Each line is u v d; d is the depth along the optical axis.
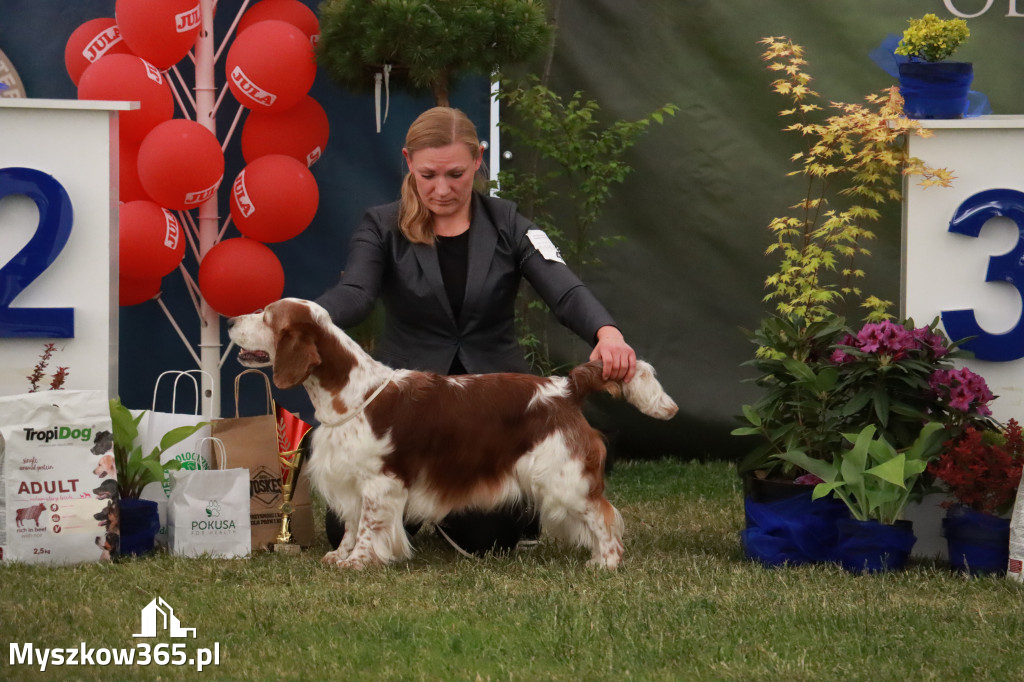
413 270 5.62
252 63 7.39
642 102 8.95
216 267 7.55
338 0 7.34
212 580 4.83
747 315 9.02
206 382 8.05
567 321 5.59
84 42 7.66
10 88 8.36
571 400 5.19
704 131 8.91
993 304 5.81
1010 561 5.06
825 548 5.32
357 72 7.55
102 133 5.66
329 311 5.32
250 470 5.68
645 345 9.11
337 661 3.74
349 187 8.88
